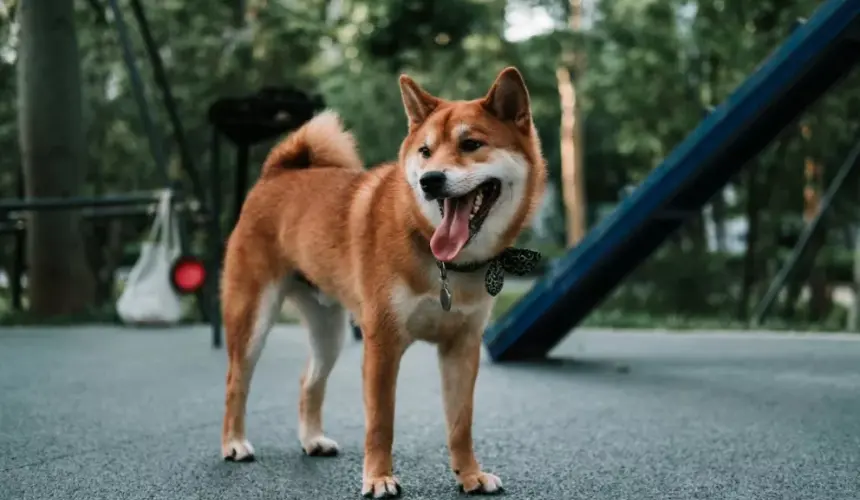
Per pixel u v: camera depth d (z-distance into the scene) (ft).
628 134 15.72
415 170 4.07
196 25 15.42
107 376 6.88
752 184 15.58
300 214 4.59
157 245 11.05
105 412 5.57
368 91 17.40
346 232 4.33
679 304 16.60
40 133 11.62
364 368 4.12
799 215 19.34
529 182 4.20
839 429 5.09
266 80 15.70
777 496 3.93
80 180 11.96
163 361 7.70
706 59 15.23
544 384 6.57
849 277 23.66
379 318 4.07
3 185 17.65
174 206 10.73
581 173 20.85
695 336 10.01
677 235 17.06
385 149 18.31
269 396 6.12
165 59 16.16
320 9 14.97
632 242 7.48
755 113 6.61
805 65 6.49
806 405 5.76
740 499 3.90
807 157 14.96
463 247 4.03
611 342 9.39
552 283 7.29
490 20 14.89
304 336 9.97
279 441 4.92
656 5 14.43
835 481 4.13
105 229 15.88
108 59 15.60
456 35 14.40
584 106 18.26
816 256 15.24
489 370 7.24
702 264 16.66
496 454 4.62
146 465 4.41
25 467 4.36
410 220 4.04
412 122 4.34
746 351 8.53
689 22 15.35
